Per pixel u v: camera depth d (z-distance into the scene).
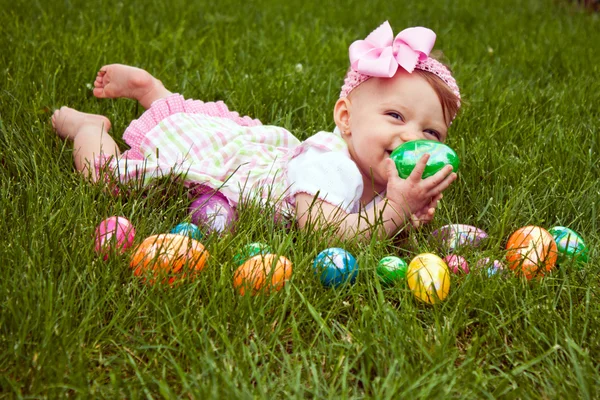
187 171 2.40
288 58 4.24
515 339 1.79
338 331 1.80
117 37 4.20
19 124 2.84
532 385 1.65
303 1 6.22
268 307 1.82
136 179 2.41
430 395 1.53
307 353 1.70
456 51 4.73
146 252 1.92
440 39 5.10
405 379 1.56
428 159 2.18
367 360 1.66
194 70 3.83
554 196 2.57
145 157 2.67
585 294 2.02
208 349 1.64
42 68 3.48
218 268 1.98
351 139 2.43
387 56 2.33
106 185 2.39
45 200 2.23
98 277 1.88
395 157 2.22
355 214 2.29
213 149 2.60
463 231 2.28
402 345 1.68
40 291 1.72
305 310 1.84
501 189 2.61
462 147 2.85
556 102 3.64
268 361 1.69
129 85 2.91
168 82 3.56
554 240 2.18
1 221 2.06
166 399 1.47
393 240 2.37
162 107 2.81
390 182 2.21
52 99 3.16
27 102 3.09
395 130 2.31
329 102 3.44
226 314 1.77
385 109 2.34
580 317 1.87
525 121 3.33
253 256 1.97
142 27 4.70
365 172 2.42
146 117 2.79
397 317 1.77
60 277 1.87
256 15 5.53
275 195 2.45
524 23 5.88
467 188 2.65
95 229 2.04
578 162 2.88
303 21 5.45
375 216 2.16
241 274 1.89
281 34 4.86
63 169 2.60
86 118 2.78
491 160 2.85
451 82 2.44
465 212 2.58
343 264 1.98
